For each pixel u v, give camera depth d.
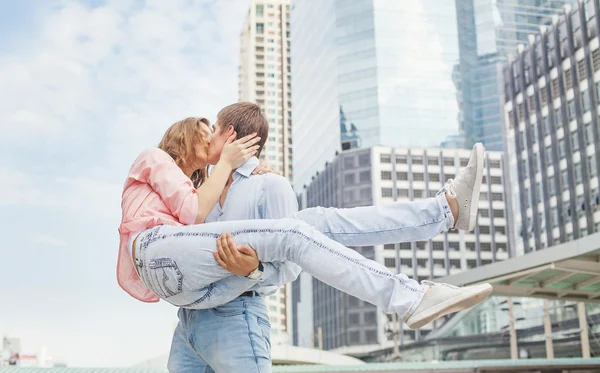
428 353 78.81
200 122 3.14
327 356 40.38
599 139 70.12
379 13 101.88
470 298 2.40
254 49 164.38
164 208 2.75
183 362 2.98
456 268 91.69
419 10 103.38
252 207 2.86
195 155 3.10
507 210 95.06
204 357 2.81
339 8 104.06
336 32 103.06
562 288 17.12
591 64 71.69
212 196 2.71
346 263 2.50
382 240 2.84
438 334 78.31
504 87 90.62
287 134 160.00
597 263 14.84
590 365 20.19
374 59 100.00
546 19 106.31
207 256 2.54
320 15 111.19
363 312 89.62
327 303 97.62
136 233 2.72
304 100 118.69
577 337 59.34
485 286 2.42
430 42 102.06
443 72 101.19
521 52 86.75
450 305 2.41
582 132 72.94
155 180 2.77
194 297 2.62
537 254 14.96
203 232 2.57
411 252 91.19
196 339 2.80
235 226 2.57
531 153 83.12
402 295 2.48
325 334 97.69
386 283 2.49
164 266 2.58
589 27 72.19
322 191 104.44
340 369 17.36
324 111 106.19
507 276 15.87
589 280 16.36
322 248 2.52
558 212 76.50
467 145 98.75
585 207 71.75
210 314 2.75
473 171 2.79
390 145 96.69
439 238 92.31
